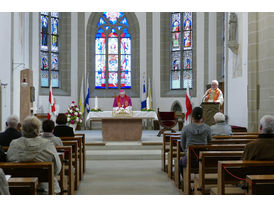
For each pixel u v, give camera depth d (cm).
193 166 565
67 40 1922
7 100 1284
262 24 1065
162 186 690
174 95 1911
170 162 750
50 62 1858
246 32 1170
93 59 1975
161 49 1952
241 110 1225
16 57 1429
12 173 380
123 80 1997
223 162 394
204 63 1833
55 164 423
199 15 1847
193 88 1866
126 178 767
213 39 1806
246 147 406
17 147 407
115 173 824
